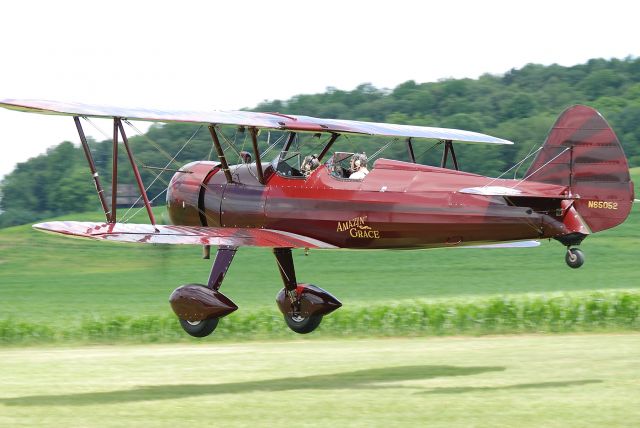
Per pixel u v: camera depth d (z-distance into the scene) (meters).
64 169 164.12
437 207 30.89
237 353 35.47
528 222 29.98
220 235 32.47
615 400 23.92
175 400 24.81
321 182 33.09
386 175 31.97
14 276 93.56
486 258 99.44
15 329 43.62
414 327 43.59
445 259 99.38
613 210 29.67
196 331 33.94
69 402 24.69
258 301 71.25
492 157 156.12
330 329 43.84
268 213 33.94
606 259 96.94
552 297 47.19
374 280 86.88
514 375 28.27
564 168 30.28
